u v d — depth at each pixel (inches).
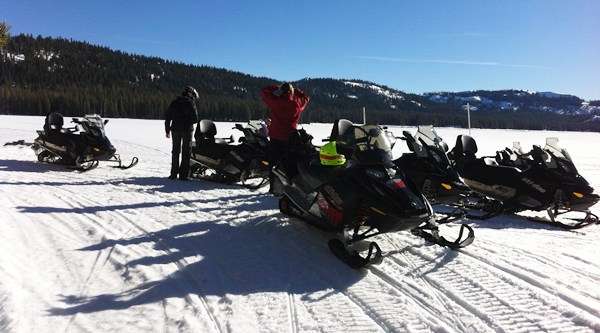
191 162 403.9
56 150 423.5
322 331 132.4
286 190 242.1
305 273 176.7
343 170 206.4
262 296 154.9
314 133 1375.5
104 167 448.8
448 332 132.4
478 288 163.2
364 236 193.3
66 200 282.7
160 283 161.3
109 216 247.6
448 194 275.7
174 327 131.3
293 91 304.8
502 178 297.0
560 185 276.2
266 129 398.0
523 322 138.3
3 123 1253.7
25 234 206.8
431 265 186.9
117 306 143.0
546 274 175.6
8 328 124.3
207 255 192.5
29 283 154.8
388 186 189.2
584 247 218.4
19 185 324.8
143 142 808.9
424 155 294.7
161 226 232.7
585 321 137.6
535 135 1843.0
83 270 170.6
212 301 149.6
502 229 256.7
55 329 127.3
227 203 291.9
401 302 151.9
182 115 372.8
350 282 169.0
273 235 223.8
